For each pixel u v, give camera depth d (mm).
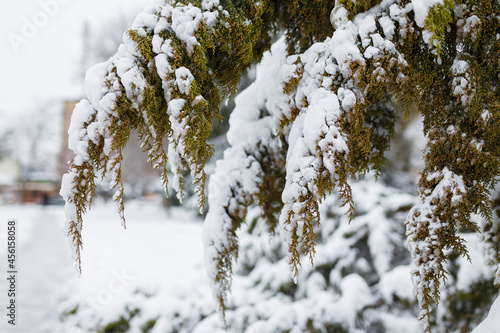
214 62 1888
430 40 1586
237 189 2678
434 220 1729
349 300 3992
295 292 4906
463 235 4160
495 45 1680
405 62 1650
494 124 1660
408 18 1665
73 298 5473
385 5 1723
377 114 2320
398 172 8719
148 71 1631
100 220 16766
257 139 2711
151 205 28250
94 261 8070
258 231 6363
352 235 5328
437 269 1719
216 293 2623
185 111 1596
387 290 4203
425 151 1813
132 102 1588
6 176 32438
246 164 2682
